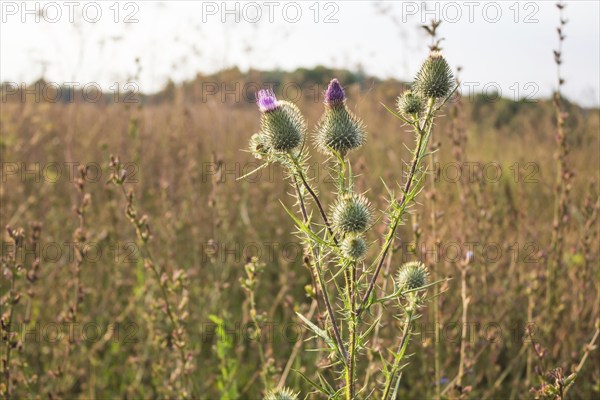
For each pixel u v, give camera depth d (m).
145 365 5.29
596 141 7.94
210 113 8.59
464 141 5.68
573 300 5.15
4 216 5.84
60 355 4.91
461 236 5.35
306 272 6.66
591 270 5.24
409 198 2.64
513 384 4.79
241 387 5.17
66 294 5.02
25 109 8.00
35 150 8.02
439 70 2.91
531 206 7.48
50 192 6.75
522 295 5.39
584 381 4.86
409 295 2.92
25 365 4.09
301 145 3.02
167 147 7.96
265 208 7.24
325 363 3.86
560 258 5.19
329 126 3.11
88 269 5.96
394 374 2.76
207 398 4.91
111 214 5.86
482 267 5.14
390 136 9.09
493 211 6.00
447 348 4.82
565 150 5.14
